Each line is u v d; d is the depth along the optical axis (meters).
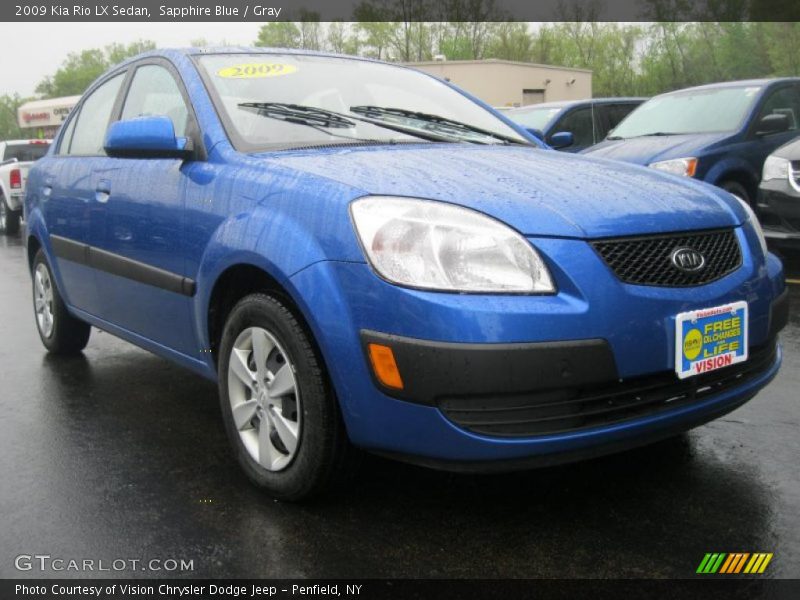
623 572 2.30
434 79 4.24
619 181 2.81
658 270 2.46
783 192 6.62
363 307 2.36
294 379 2.62
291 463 2.69
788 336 4.88
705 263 2.57
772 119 7.50
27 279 8.39
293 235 2.56
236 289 2.97
